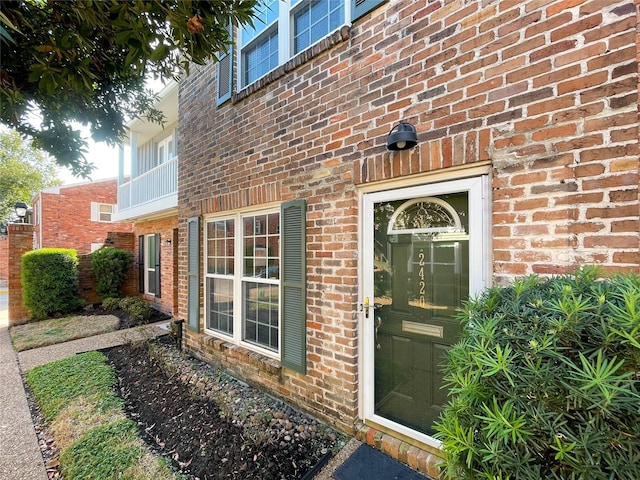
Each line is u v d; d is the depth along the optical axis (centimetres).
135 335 571
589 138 153
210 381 356
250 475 206
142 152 983
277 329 337
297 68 298
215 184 407
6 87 189
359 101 249
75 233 1409
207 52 186
